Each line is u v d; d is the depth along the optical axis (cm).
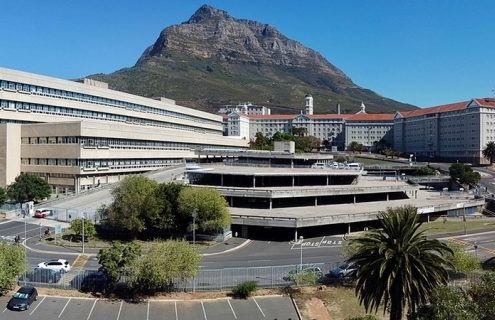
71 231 8906
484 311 3291
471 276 6181
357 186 12019
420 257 3891
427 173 19700
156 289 5741
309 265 6688
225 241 8750
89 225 8144
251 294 5750
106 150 13212
